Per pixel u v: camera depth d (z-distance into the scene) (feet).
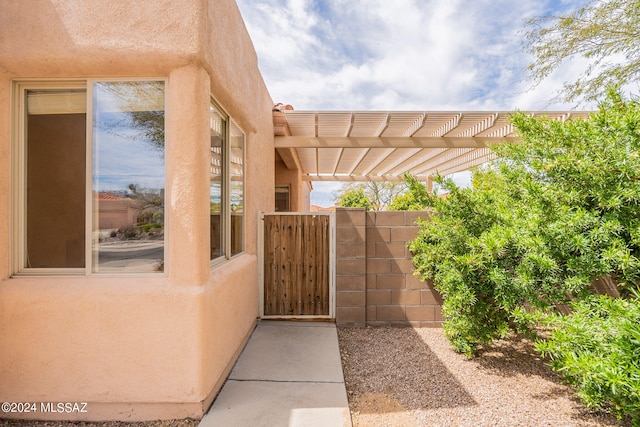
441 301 18.72
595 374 7.88
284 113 22.33
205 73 10.67
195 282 10.19
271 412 10.22
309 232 19.49
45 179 10.62
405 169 43.27
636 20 18.56
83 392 10.11
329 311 19.39
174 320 10.08
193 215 10.18
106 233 10.62
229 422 9.72
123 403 10.16
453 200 14.67
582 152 11.62
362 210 18.66
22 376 10.10
